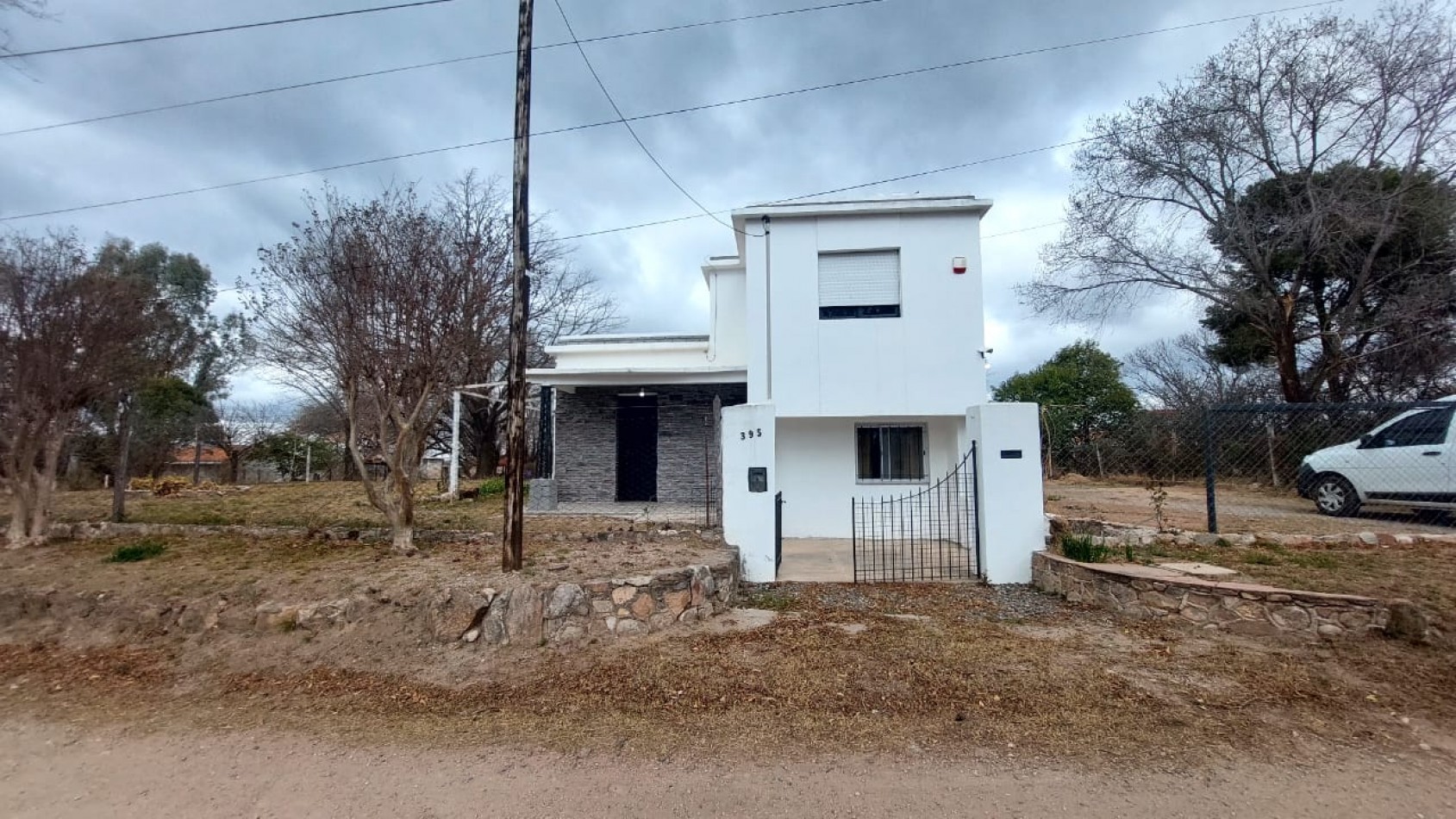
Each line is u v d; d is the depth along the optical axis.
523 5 6.68
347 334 7.37
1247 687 4.63
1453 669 4.70
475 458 25.88
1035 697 4.52
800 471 12.08
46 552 8.64
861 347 11.43
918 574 8.54
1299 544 7.88
